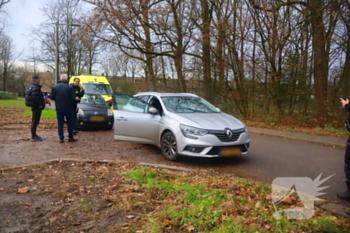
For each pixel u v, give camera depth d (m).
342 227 3.27
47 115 15.59
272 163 6.50
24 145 7.77
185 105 7.27
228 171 5.82
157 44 16.75
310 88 12.84
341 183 5.11
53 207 3.81
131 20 15.63
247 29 13.52
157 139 6.95
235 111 15.94
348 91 11.98
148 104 7.50
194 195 4.08
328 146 8.90
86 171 5.41
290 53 12.80
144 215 3.54
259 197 4.08
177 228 3.23
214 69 15.08
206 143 5.93
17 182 4.74
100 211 3.69
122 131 7.50
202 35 14.47
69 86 8.32
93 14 15.63
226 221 3.32
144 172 5.20
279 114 13.71
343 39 11.88
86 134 10.20
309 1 11.91
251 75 14.29
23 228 3.27
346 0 10.66
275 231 3.11
